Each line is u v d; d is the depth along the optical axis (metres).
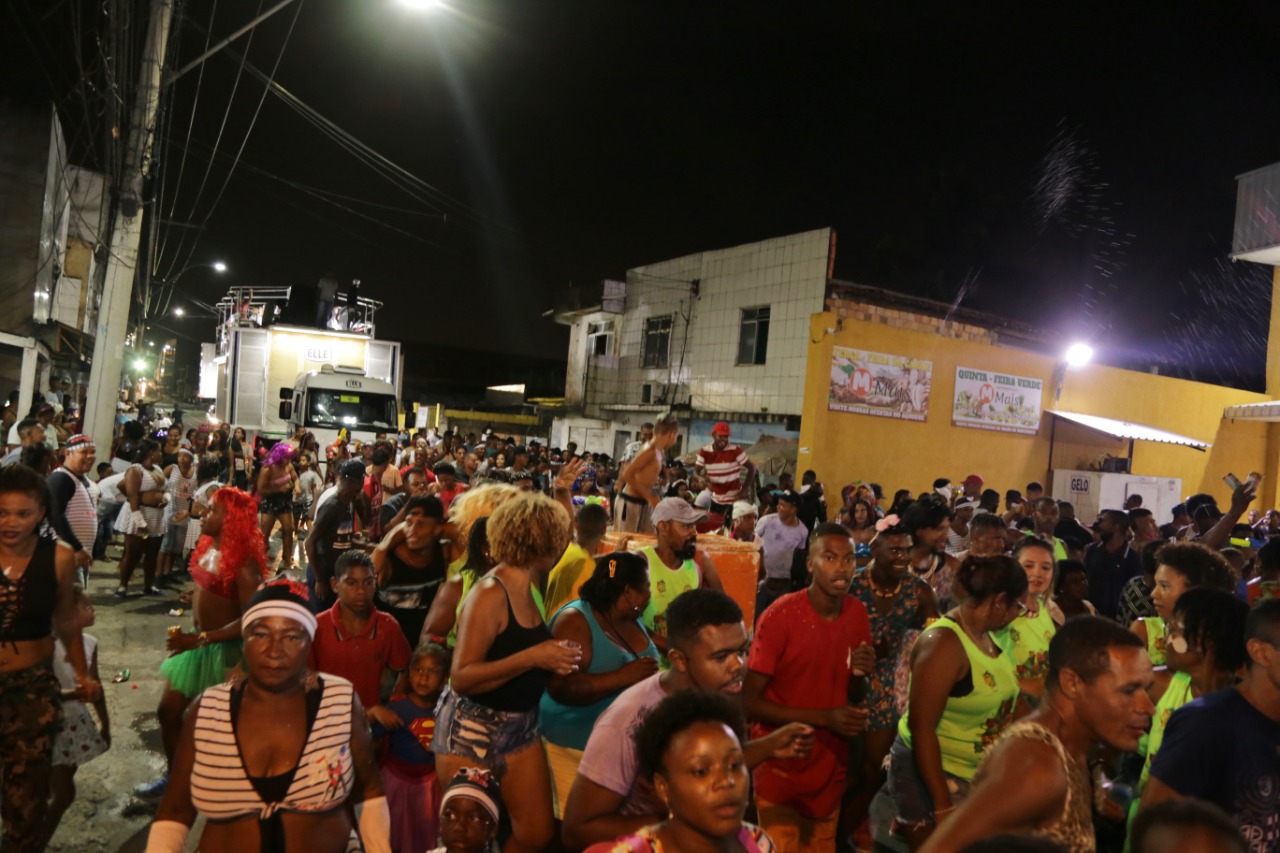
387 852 3.05
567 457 19.06
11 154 22.62
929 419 19.45
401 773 4.47
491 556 3.84
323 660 4.60
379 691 4.73
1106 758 4.19
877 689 4.86
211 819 2.81
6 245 22.52
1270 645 2.67
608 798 2.90
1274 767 2.67
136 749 5.90
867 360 18.39
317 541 7.13
